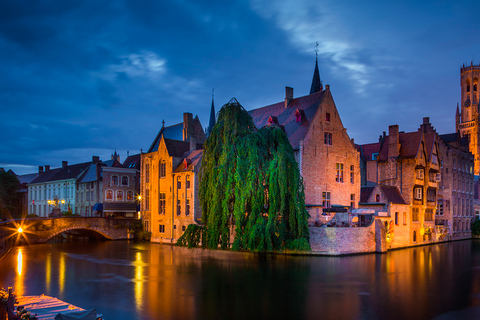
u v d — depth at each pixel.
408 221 52.34
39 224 56.66
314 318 21.08
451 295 25.42
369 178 58.97
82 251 47.56
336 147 52.12
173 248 50.44
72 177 83.44
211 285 28.06
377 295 25.39
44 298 21.97
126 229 63.62
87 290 26.94
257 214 38.06
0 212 73.38
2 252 43.91
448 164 65.69
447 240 63.06
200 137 79.50
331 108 52.09
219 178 38.06
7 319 19.25
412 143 54.41
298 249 38.97
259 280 29.48
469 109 157.38
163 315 21.52
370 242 43.91
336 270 33.06
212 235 37.72
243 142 38.34
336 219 48.00
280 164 37.75
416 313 21.81
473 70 156.00
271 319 20.92
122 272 33.12
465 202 71.19
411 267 34.88
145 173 63.91
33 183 98.56
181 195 55.22
